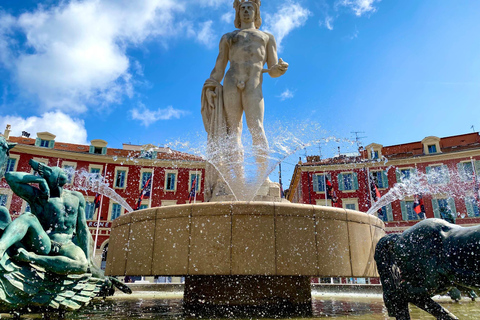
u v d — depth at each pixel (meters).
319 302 7.07
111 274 5.75
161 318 4.40
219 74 8.37
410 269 3.68
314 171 34.25
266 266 4.84
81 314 4.70
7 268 3.66
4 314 4.08
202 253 4.94
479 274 3.11
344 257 5.23
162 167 34.84
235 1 8.91
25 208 29.77
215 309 5.28
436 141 32.81
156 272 5.09
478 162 30.61
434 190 31.11
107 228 32.56
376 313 4.98
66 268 4.09
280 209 5.10
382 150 34.47
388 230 31.12
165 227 5.26
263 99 7.95
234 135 7.70
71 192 4.80
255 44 8.02
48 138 34.56
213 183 7.48
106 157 34.25
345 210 5.54
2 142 4.31
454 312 4.81
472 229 3.27
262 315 4.74
